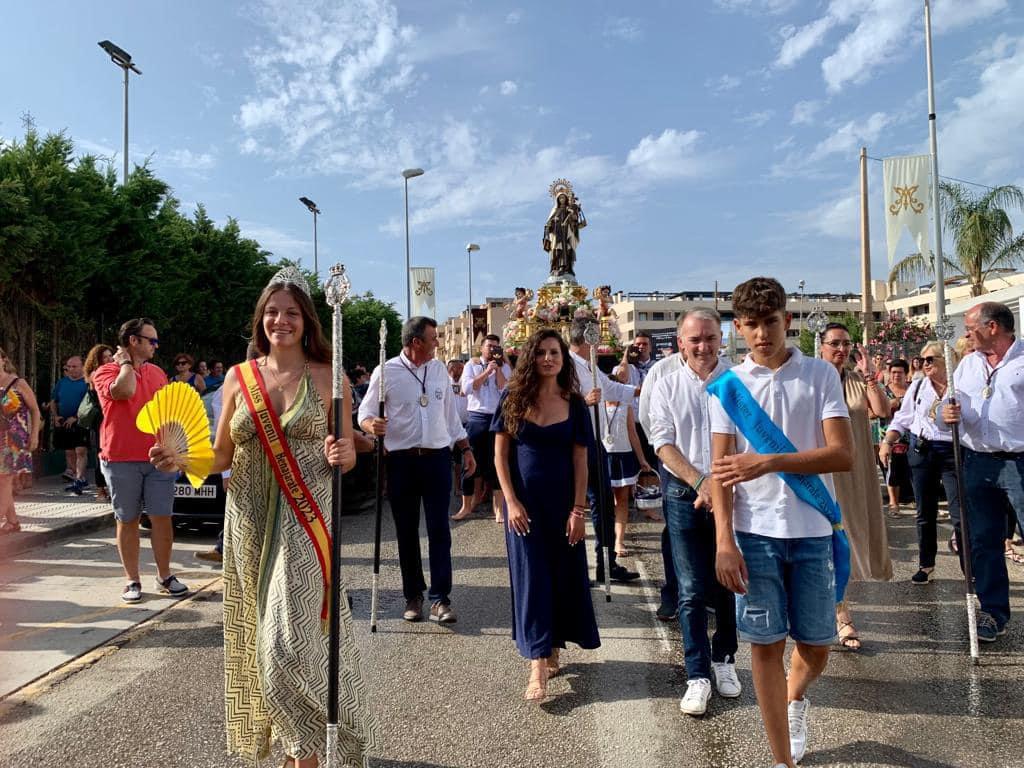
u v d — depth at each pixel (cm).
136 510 551
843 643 459
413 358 522
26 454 751
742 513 300
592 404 573
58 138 1278
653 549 730
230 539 289
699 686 366
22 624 503
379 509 499
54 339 1344
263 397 284
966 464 481
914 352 1791
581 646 398
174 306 1608
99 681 407
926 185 1495
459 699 382
